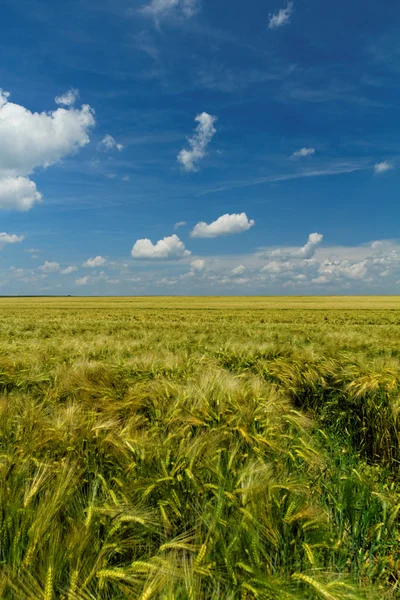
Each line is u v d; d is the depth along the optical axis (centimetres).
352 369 574
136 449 280
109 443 297
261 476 246
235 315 3894
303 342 1154
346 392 540
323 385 574
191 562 176
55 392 461
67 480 229
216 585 170
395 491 347
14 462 243
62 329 1878
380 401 470
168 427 335
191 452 272
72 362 670
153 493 239
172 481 237
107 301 9212
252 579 167
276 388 583
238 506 210
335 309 5281
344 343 1019
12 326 2097
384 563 234
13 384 539
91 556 184
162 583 160
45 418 343
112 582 170
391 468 418
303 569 194
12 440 305
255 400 386
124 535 212
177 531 218
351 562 228
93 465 272
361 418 506
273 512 218
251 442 299
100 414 365
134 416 360
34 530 183
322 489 295
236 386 417
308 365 630
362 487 285
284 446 327
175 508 221
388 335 1616
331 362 628
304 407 591
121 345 935
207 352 827
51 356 744
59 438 298
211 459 262
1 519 192
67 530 197
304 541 204
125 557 205
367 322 2991
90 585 172
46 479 235
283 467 289
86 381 488
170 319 3219
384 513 267
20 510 192
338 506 259
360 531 257
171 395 406
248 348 812
